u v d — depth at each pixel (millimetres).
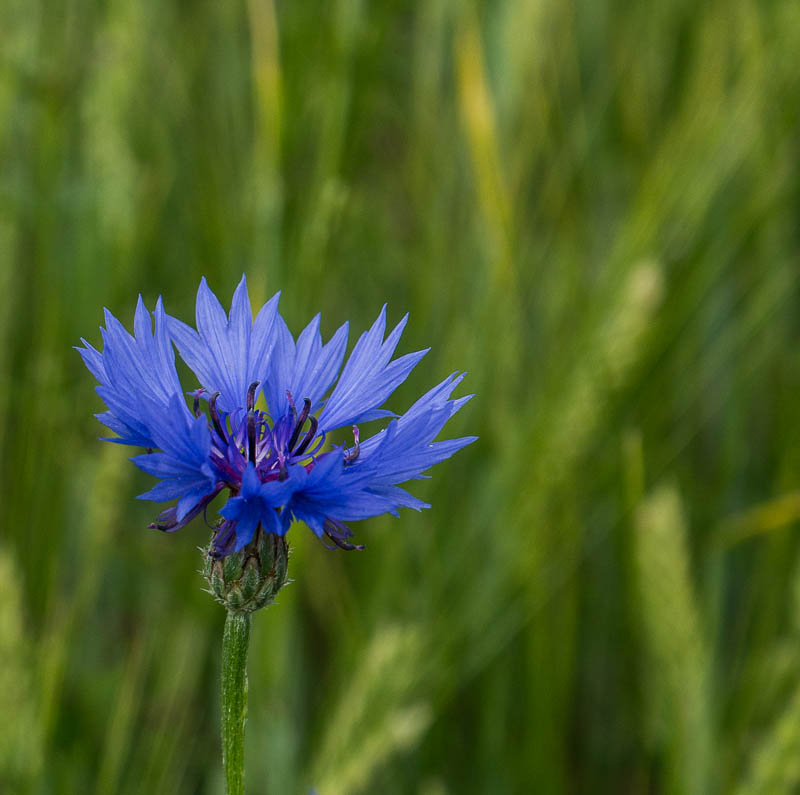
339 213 446
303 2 444
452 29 529
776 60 500
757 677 475
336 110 444
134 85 517
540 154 538
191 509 364
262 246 451
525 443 460
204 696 526
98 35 532
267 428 375
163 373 361
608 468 498
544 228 533
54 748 454
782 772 425
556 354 482
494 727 492
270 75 447
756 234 543
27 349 520
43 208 496
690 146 466
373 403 371
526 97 505
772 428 609
